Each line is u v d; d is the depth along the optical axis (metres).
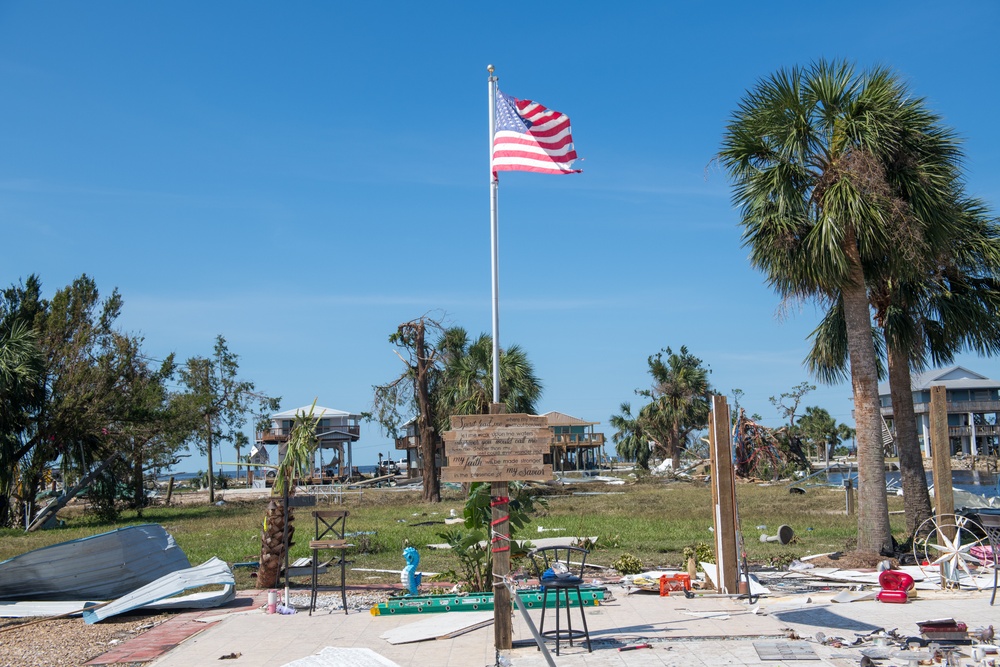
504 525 8.34
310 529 23.64
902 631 8.46
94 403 33.62
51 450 33.47
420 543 18.86
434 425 39.28
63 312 34.12
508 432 8.31
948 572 11.41
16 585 12.31
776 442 50.78
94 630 10.38
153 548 13.54
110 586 12.76
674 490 43.78
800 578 12.80
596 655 7.79
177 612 11.50
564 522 24.16
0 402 31.20
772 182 14.07
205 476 66.62
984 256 15.67
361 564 15.90
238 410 45.28
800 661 7.33
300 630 9.64
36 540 25.38
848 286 14.20
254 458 65.69
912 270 14.02
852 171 13.40
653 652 7.82
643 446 63.94
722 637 8.39
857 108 13.91
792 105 14.06
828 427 73.38
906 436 15.72
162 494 55.31
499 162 10.13
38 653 9.07
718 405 11.39
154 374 36.69
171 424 36.50
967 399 62.94
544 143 10.24
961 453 66.69
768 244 14.47
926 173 13.59
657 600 10.81
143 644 9.29
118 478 35.22
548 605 10.55
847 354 17.06
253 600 12.09
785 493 37.75
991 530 12.75
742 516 24.94
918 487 15.45
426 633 8.96
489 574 11.04
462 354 39.97
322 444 60.94
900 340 15.91
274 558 13.11
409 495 43.22
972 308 15.80
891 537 14.10
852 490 25.36
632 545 17.88
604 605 10.55
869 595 10.59
